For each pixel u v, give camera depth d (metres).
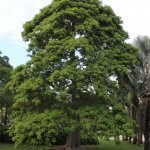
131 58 22.44
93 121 19.05
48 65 20.03
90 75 19.80
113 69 20.77
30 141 19.20
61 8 22.16
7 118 35.00
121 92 26.27
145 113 28.11
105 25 22.77
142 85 27.58
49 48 20.30
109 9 23.59
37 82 19.67
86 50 19.52
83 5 22.09
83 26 20.75
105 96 19.41
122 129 19.70
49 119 19.02
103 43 22.31
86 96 20.73
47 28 20.91
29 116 20.39
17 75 20.78
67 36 20.97
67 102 20.56
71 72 19.16
